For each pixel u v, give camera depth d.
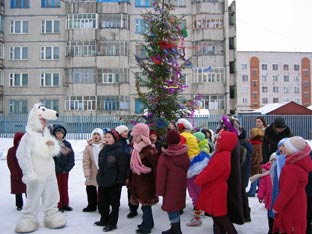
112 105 33.44
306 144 4.50
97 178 5.91
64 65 33.84
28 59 34.09
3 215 6.79
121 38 33.53
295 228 4.41
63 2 34.06
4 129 29.69
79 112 33.41
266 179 5.51
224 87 33.59
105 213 6.03
